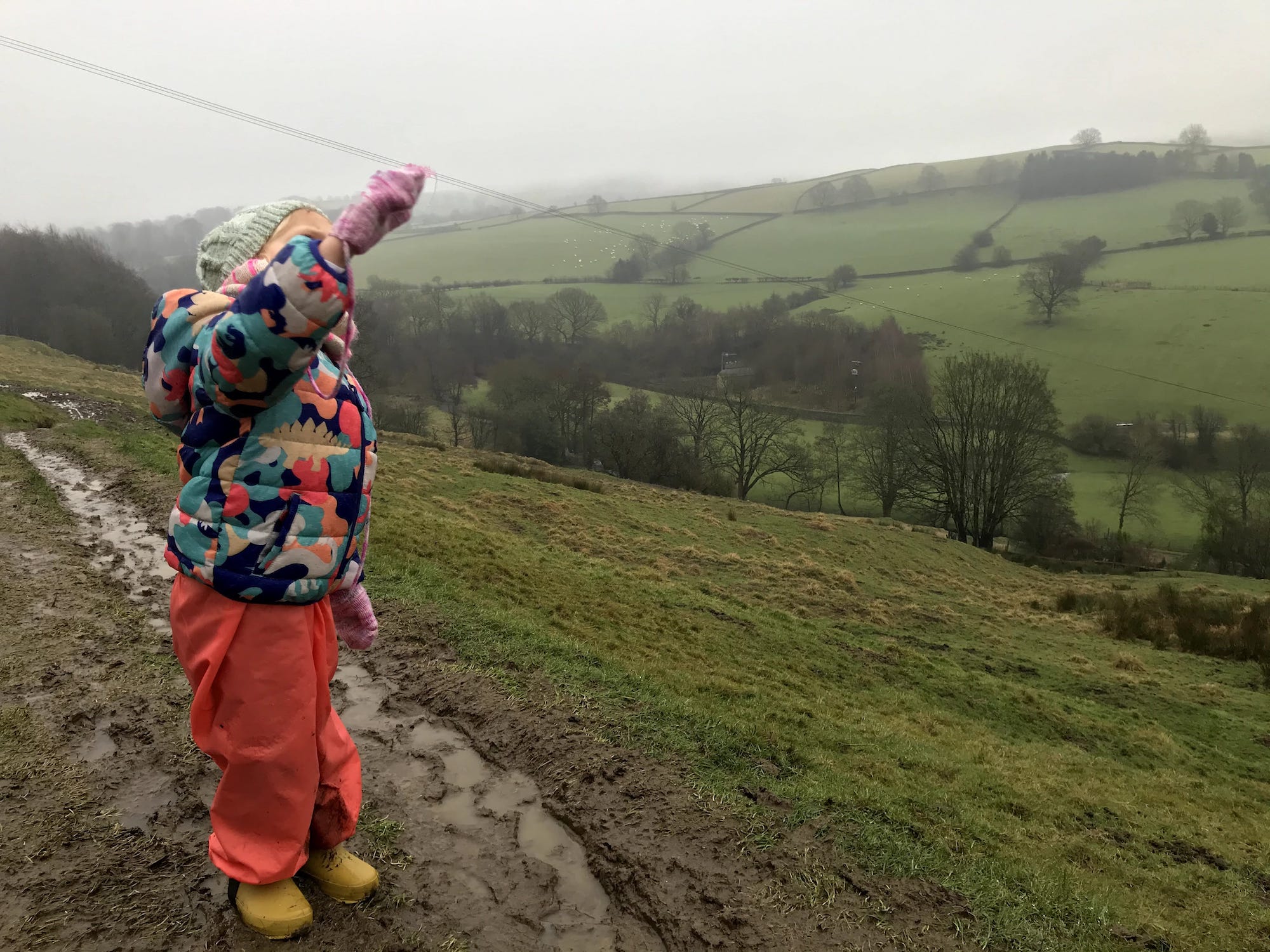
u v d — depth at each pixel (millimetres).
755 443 54938
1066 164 130625
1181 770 11805
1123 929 3555
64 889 2807
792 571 23797
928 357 68000
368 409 2543
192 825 3266
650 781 4055
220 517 2195
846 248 113375
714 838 3613
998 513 51156
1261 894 5625
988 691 13469
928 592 28281
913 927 3211
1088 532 50938
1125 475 57875
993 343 70562
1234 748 13828
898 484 53875
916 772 6383
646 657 8602
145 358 2260
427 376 69562
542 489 29906
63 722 4020
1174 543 52188
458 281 108812
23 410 16578
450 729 4562
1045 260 78875
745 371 68062
